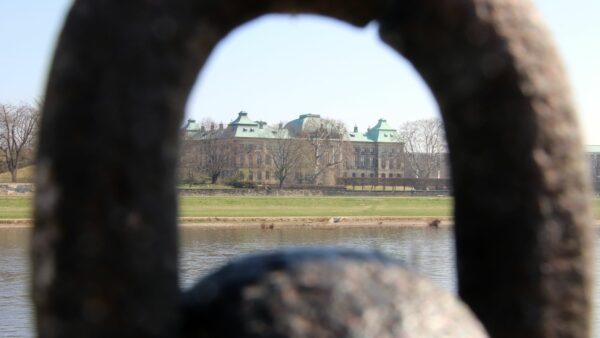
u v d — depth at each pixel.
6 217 38.78
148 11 2.16
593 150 100.12
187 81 2.26
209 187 66.81
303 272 2.24
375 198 60.03
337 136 87.94
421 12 2.49
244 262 2.38
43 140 2.17
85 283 2.07
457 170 2.66
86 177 2.08
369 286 2.22
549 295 2.52
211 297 2.28
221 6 2.33
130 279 2.09
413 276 2.33
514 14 2.46
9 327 12.98
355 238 33.75
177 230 2.26
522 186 2.50
